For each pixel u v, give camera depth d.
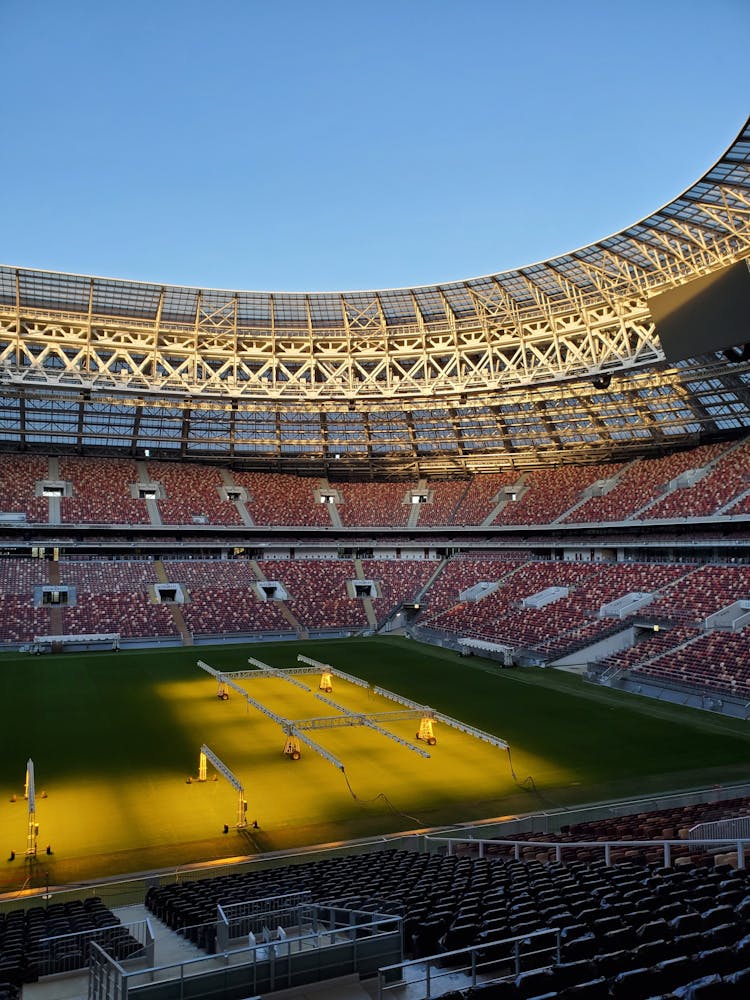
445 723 44.72
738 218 50.31
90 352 68.25
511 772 35.03
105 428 88.44
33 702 48.62
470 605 82.25
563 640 65.38
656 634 60.06
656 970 8.25
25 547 85.25
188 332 69.44
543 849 23.66
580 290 63.50
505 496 95.88
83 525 84.56
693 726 43.50
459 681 57.72
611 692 53.81
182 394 71.25
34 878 23.81
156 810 30.03
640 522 75.50
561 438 89.88
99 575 82.44
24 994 12.70
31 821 26.00
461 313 71.50
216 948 14.02
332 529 94.69
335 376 74.00
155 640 74.56
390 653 71.62
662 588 66.25
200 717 45.34
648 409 77.31
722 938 9.73
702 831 22.52
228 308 69.75
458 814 29.83
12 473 88.69
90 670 60.84
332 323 72.69
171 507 91.06
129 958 14.05
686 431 80.88
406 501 100.88
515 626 72.06
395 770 35.50
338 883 18.92
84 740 39.97
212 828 28.27
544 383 67.75
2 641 70.00
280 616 82.75
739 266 45.31
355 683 56.38
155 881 23.31
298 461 98.81
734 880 13.44
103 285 64.12
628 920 11.17
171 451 95.62
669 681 52.25
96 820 28.84
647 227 53.41
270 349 73.62
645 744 39.69
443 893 15.84
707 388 69.56
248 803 30.91
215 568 88.94
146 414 86.75
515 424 87.94
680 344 50.81
